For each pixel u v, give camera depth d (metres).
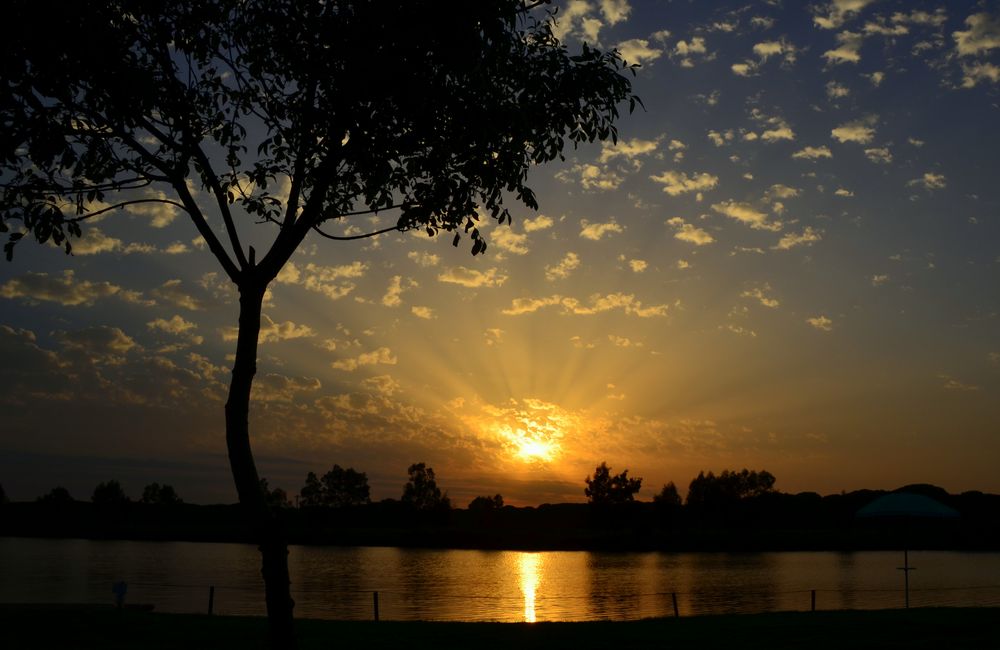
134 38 15.43
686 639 23.86
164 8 15.55
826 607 67.81
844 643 22.67
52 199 15.63
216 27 16.34
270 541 14.36
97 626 26.22
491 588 93.56
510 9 14.47
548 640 24.05
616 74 16.19
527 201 16.86
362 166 16.09
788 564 143.50
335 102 15.41
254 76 16.61
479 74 15.17
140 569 119.44
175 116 15.76
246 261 15.53
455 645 23.23
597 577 113.75
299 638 24.78
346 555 184.88
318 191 15.75
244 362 15.09
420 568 137.12
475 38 14.56
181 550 188.12
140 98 14.69
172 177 15.45
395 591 88.38
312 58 15.43
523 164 16.86
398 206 17.23
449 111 15.66
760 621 28.12
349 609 65.81
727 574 118.12
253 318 15.31
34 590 78.94
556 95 16.12
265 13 15.30
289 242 15.56
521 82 16.09
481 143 15.62
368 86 15.02
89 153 15.74
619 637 24.52
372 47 14.86
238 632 25.70
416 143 16.06
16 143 13.99
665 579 108.69
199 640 23.98
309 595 81.88
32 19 13.88
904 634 24.20
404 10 14.71
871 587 91.19
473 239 17.09
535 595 83.06
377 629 27.12
